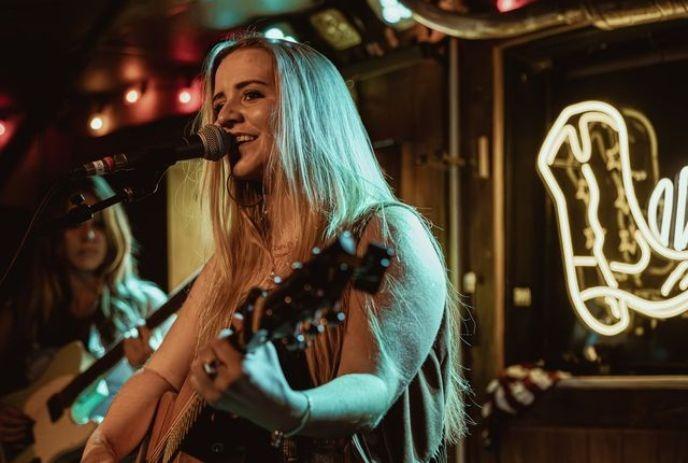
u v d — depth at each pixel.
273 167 2.00
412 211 1.96
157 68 5.07
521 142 3.97
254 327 1.43
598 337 3.73
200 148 2.05
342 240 1.37
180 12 4.38
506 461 3.77
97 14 4.50
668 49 3.64
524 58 3.96
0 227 5.40
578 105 3.69
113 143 5.23
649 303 3.49
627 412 3.51
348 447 1.79
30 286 4.11
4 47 4.89
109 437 2.09
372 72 4.24
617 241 3.67
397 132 4.24
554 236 3.89
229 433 1.85
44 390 3.98
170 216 5.27
